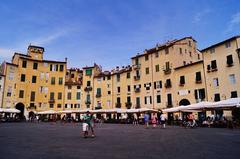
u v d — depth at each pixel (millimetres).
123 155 8508
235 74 35500
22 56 63312
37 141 13320
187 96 43250
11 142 12719
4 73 56344
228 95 36250
